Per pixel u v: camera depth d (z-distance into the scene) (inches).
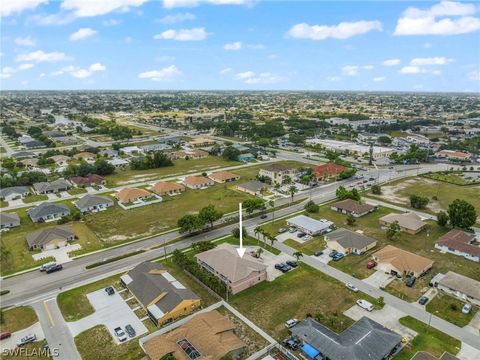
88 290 2851.9
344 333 2246.6
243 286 2851.9
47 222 4269.2
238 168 6840.6
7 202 5002.5
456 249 3400.6
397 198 5083.7
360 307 2618.1
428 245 3597.4
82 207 4574.3
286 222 4197.8
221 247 3312.0
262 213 4480.8
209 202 4916.3
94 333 2364.7
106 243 3683.6
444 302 2664.9
